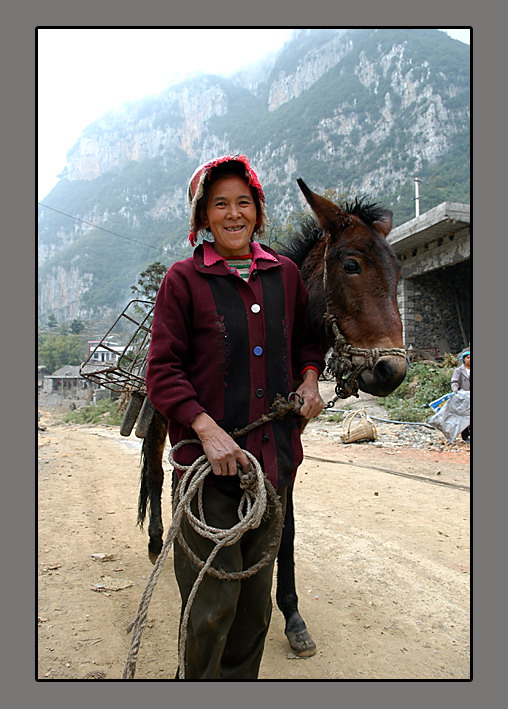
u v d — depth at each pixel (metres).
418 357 16.44
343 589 3.43
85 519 5.00
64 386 49.44
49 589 3.43
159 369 1.88
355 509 5.13
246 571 1.82
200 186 2.00
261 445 1.92
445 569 3.71
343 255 2.47
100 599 3.31
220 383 1.92
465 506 5.20
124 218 175.00
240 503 1.84
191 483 1.80
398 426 10.88
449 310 17.77
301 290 2.26
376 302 2.40
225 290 1.96
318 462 7.58
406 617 3.08
